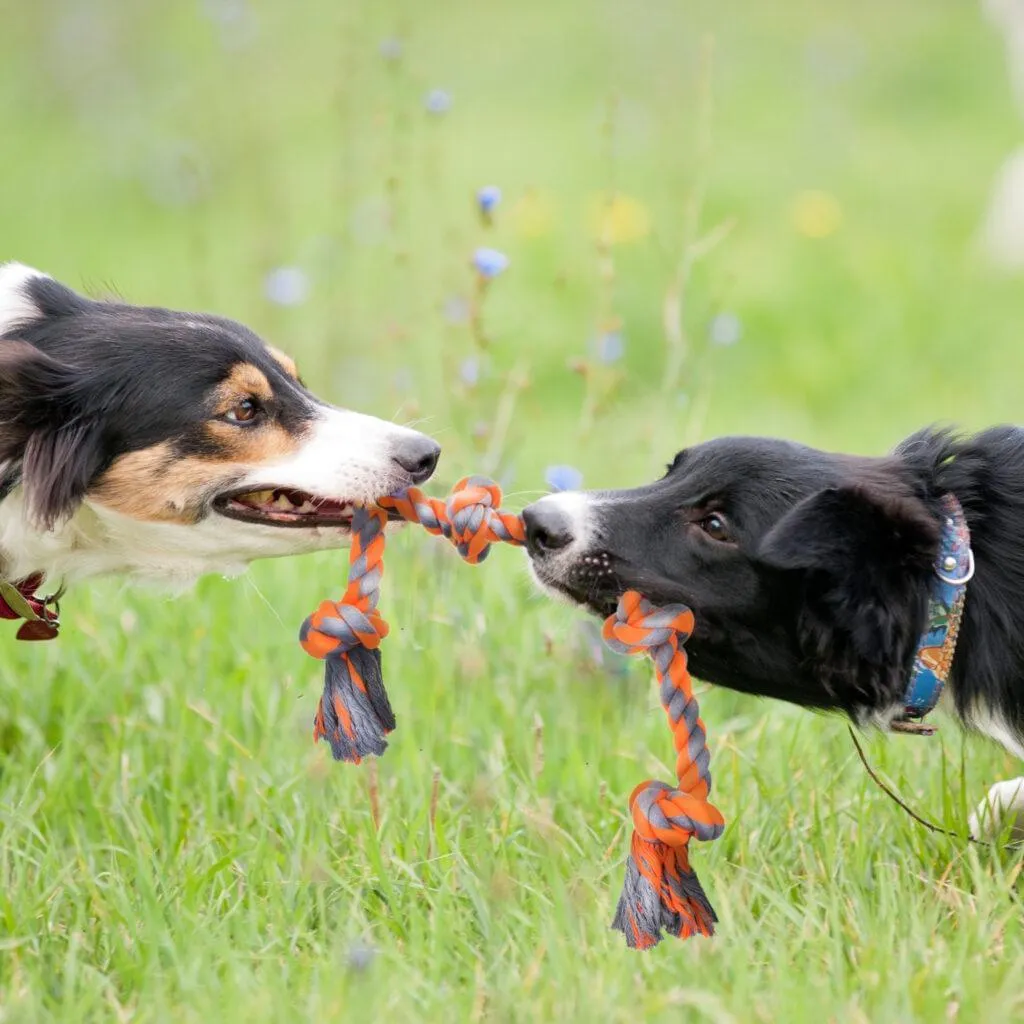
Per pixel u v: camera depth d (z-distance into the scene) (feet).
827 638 21.06
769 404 52.80
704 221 68.54
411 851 23.39
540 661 29.50
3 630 29.76
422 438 24.41
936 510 21.63
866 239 67.10
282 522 24.58
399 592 30.45
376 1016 18.66
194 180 62.13
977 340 57.06
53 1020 19.07
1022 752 22.09
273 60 100.37
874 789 25.22
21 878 22.25
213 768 25.66
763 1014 18.52
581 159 80.64
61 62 104.78
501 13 124.26
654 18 103.35
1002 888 21.54
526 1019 18.70
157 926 20.93
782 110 96.32
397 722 27.68
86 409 23.62
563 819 25.17
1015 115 94.94
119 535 24.70
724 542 22.07
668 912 20.07
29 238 76.84
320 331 48.60
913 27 113.29
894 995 18.80
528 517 22.89
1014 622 21.42
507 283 58.18
